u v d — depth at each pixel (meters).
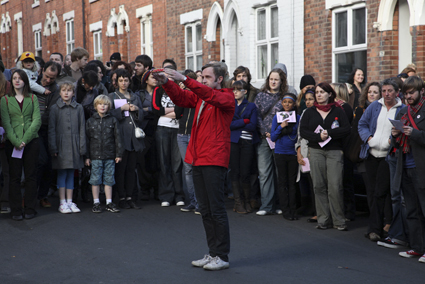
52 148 8.16
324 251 6.28
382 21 10.58
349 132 7.11
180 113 8.34
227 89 5.59
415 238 6.03
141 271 5.53
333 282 5.19
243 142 8.31
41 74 10.88
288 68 13.30
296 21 12.95
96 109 8.35
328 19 12.03
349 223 7.72
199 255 6.10
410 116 5.94
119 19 21.27
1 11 34.31
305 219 7.97
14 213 7.77
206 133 5.53
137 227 7.40
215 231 5.69
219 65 5.62
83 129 8.31
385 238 6.65
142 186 9.40
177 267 5.67
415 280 5.26
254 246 6.50
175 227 7.39
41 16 28.62
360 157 6.85
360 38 11.41
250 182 8.59
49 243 6.61
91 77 8.55
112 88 9.62
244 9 14.78
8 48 33.50
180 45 17.70
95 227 7.40
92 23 23.39
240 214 8.27
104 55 22.58
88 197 9.18
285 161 7.89
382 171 6.62
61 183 8.30
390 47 10.59
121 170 8.58
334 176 7.18
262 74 14.59
